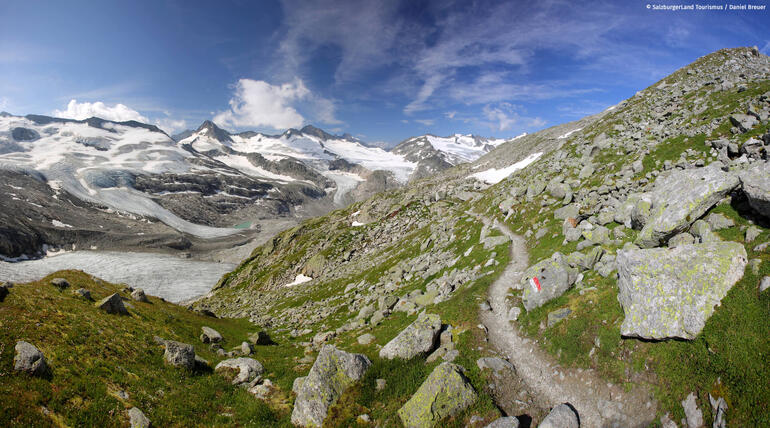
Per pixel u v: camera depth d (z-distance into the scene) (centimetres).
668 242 2225
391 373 2152
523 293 2664
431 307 3294
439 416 1691
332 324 4831
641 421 1498
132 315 3194
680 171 2541
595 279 2391
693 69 7012
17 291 2505
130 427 1644
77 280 3491
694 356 1496
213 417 1970
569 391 1797
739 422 1224
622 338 1817
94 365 2006
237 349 3438
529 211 4869
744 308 1470
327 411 1895
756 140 2583
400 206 11525
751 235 1806
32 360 1708
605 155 4972
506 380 1952
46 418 1477
